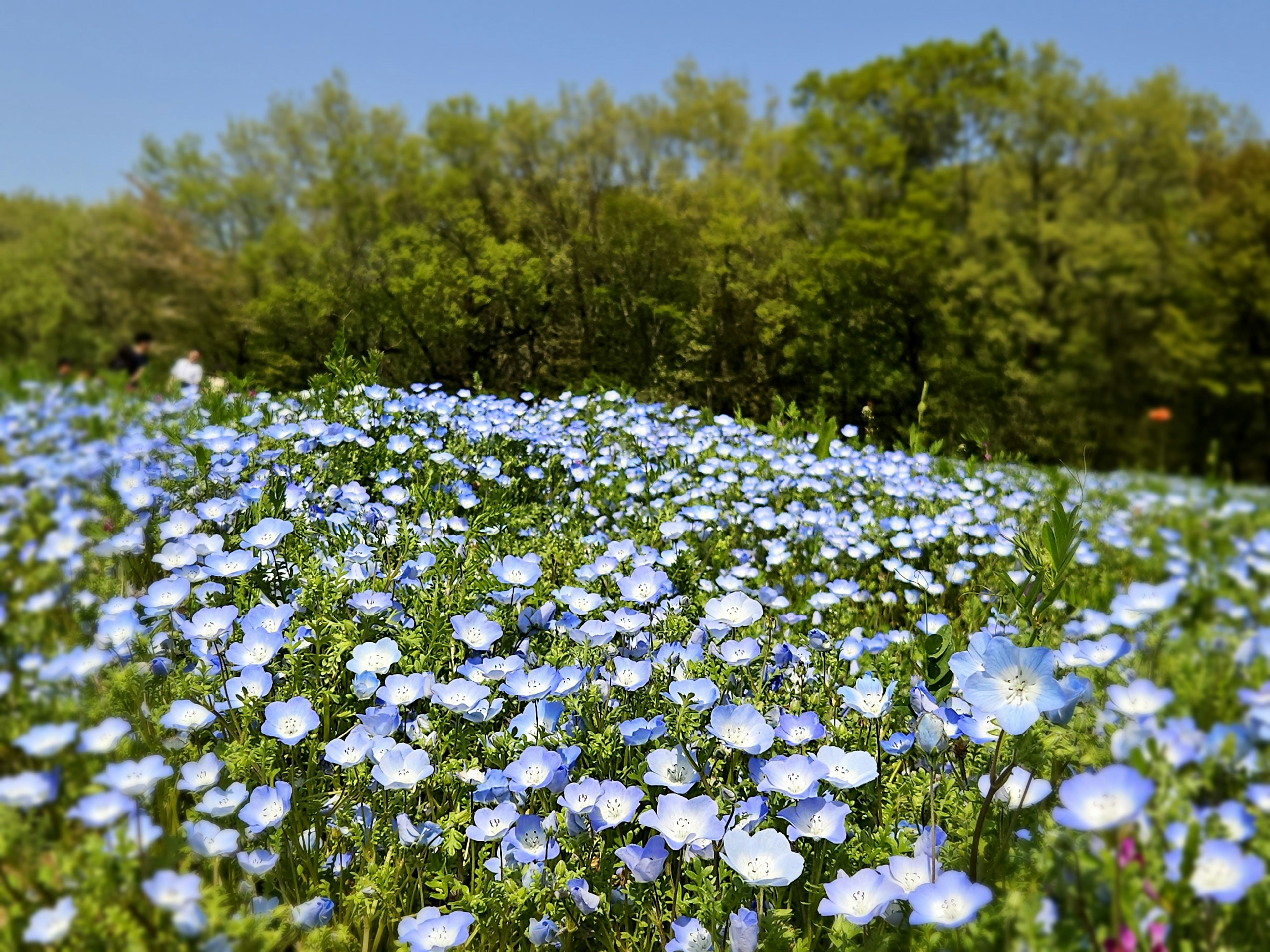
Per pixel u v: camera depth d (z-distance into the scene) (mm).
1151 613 1409
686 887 1477
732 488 4574
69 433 3938
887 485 4844
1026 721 1312
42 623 1705
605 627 2006
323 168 25297
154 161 29531
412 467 4059
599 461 4762
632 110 20812
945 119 24484
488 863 1565
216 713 1854
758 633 2465
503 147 20094
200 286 27609
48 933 1076
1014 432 17219
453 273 13727
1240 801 1011
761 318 14633
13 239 40875
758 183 21250
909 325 17766
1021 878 1366
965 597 3277
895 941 1410
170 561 2381
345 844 1676
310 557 2568
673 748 1727
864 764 1664
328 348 12594
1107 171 24844
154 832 1297
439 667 2004
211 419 4273
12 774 1271
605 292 14172
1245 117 23719
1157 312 23312
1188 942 920
